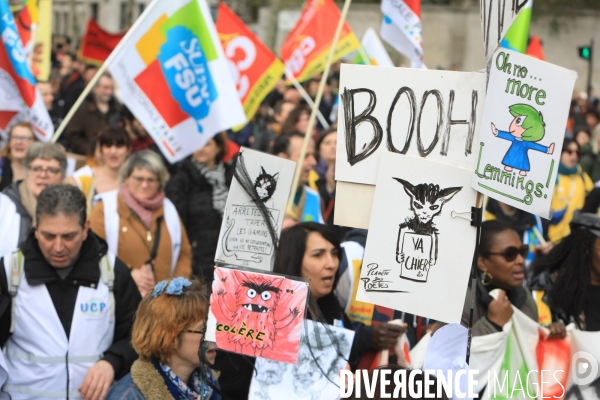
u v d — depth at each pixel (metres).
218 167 6.38
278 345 2.65
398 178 2.59
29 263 3.56
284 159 2.80
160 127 5.60
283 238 3.76
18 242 4.56
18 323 3.56
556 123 2.59
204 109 5.61
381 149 2.62
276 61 7.62
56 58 17.44
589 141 12.27
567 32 23.89
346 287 4.25
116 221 5.09
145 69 5.56
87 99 9.71
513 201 2.58
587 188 9.05
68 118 5.34
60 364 3.58
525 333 3.62
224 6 7.64
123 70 5.52
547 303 3.83
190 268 5.43
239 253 2.77
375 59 8.98
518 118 2.56
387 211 2.60
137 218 5.12
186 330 2.84
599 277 3.80
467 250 2.56
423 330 4.00
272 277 2.68
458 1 26.41
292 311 2.66
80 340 3.61
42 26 8.45
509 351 3.58
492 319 3.58
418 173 2.58
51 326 3.58
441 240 2.58
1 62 5.61
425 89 2.59
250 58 7.61
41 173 4.76
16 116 6.04
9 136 5.91
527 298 3.81
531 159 2.58
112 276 3.72
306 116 8.74
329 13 8.52
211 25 5.58
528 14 5.29
